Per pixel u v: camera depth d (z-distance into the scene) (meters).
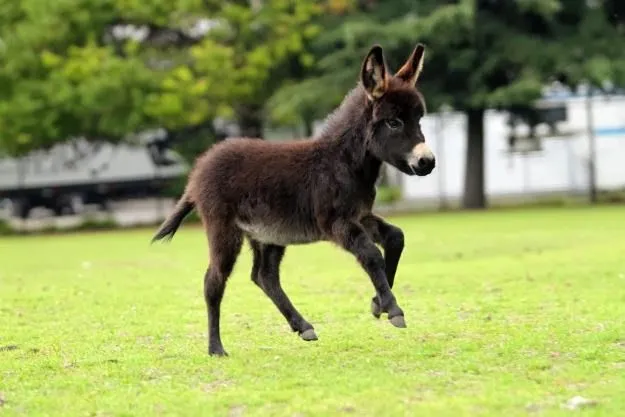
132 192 45.00
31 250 30.17
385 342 11.70
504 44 38.91
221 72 38.25
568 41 39.34
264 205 11.20
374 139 10.81
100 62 37.75
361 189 10.93
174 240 32.22
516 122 43.97
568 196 44.19
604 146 43.75
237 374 10.09
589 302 14.48
